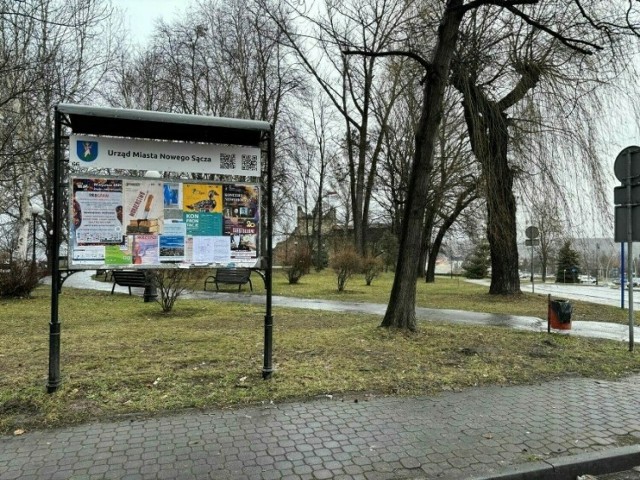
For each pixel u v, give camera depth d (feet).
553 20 35.96
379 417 14.16
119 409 14.25
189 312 37.81
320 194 148.97
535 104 39.91
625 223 24.79
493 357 21.34
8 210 84.74
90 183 16.01
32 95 41.86
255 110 97.66
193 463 11.21
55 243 15.52
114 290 58.75
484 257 137.59
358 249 100.73
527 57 40.78
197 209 17.15
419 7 36.76
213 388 16.21
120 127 16.65
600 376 19.39
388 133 89.45
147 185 16.62
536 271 196.54
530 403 15.78
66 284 70.69
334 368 18.83
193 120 16.03
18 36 41.57
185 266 16.90
